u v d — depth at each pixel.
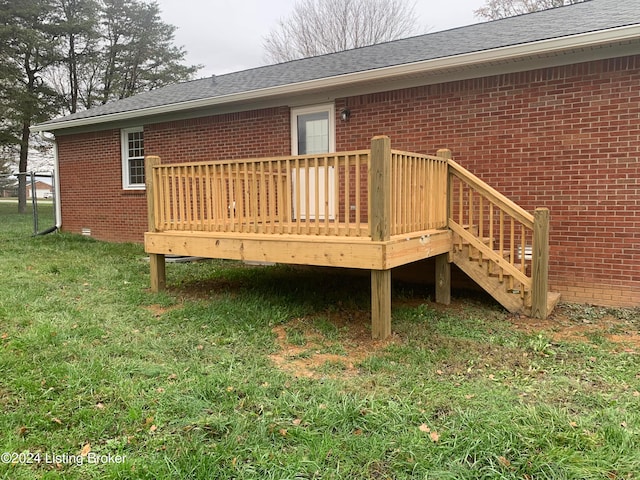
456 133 6.30
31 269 7.11
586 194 5.50
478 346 4.04
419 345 4.07
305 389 3.10
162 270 6.09
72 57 24.06
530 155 5.81
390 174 4.21
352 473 2.20
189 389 3.06
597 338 4.27
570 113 5.53
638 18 5.09
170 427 2.60
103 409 2.78
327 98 7.34
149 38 26.39
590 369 3.54
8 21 20.62
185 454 2.30
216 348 3.93
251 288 6.21
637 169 5.18
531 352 3.93
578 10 7.41
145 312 5.01
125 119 9.82
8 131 21.44
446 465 2.24
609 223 5.39
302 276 7.08
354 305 5.36
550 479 2.13
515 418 2.67
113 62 26.00
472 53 5.54
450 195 5.52
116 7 25.61
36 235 11.30
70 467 2.24
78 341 3.95
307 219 4.70
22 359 3.49
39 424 2.61
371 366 3.55
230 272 7.31
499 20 8.63
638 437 2.47
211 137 8.76
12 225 15.20
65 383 3.11
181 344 3.99
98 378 3.20
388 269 4.21
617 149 5.29
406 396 3.00
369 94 6.96
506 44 5.52
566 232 5.65
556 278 5.75
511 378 3.36
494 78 5.98
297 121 7.80
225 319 4.73
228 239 5.25
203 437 2.49
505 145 5.96
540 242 4.89
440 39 8.20
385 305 4.24
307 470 2.21
